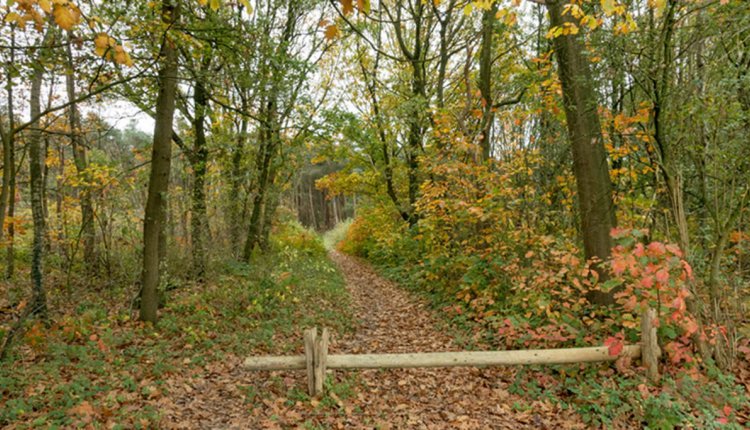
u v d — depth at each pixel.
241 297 7.99
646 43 4.84
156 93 7.77
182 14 7.11
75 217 9.98
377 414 4.22
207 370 5.17
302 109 10.42
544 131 7.93
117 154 11.53
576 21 5.57
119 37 5.38
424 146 13.48
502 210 7.25
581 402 4.30
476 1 3.93
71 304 7.63
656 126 5.02
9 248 9.16
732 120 4.81
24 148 6.26
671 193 5.08
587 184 5.82
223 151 10.48
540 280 5.82
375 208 17.81
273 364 4.48
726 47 4.66
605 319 5.57
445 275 9.31
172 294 8.58
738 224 5.39
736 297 5.24
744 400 4.07
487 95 9.70
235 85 8.84
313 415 4.10
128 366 4.95
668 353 4.69
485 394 4.66
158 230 6.76
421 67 13.14
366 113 15.10
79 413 3.68
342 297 9.88
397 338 6.95
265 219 13.11
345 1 2.50
